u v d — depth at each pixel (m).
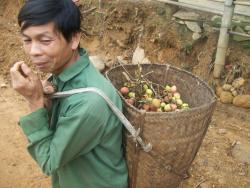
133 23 2.66
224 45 2.20
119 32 2.72
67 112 0.90
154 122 0.94
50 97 0.92
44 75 2.59
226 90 2.27
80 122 0.87
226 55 2.32
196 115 0.97
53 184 1.15
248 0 2.47
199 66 2.38
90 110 0.87
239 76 2.28
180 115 0.94
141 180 1.05
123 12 2.68
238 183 1.77
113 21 2.73
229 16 2.12
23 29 0.84
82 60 0.93
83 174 1.00
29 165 1.94
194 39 2.40
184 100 1.26
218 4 2.62
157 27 2.54
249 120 2.16
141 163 1.01
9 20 3.27
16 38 3.02
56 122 0.98
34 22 0.82
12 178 1.86
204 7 2.32
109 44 2.73
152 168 1.01
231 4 2.10
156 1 2.66
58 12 0.83
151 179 1.04
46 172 0.95
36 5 0.82
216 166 1.85
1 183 1.82
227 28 2.15
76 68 0.92
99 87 0.91
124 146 1.03
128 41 2.67
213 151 1.94
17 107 2.40
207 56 2.36
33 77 0.89
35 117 0.91
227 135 2.05
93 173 0.98
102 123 0.90
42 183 1.83
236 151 1.92
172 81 1.27
